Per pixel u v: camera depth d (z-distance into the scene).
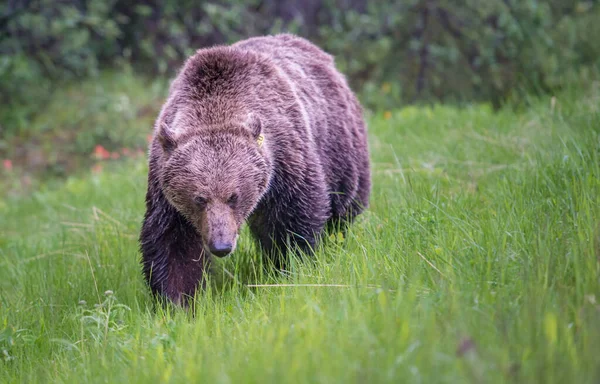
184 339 8.11
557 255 7.89
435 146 16.05
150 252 10.23
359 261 9.30
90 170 24.70
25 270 13.16
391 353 6.15
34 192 23.12
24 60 27.88
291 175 10.44
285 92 11.00
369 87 26.52
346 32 29.47
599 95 16.16
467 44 25.73
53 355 9.17
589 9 25.38
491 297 7.29
